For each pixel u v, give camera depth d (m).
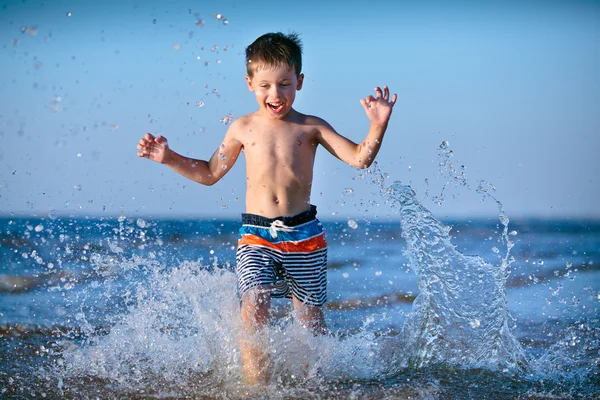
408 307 6.77
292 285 4.33
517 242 16.30
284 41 4.48
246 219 4.34
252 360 3.86
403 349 4.36
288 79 4.42
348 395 3.58
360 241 15.30
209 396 3.60
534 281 8.29
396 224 28.33
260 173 4.37
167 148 4.47
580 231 23.72
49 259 8.67
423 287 4.61
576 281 8.44
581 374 4.07
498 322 4.51
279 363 3.88
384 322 6.04
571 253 13.04
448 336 4.40
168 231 18.70
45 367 4.14
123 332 4.67
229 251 11.55
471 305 4.55
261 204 4.34
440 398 3.57
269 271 4.15
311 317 4.25
